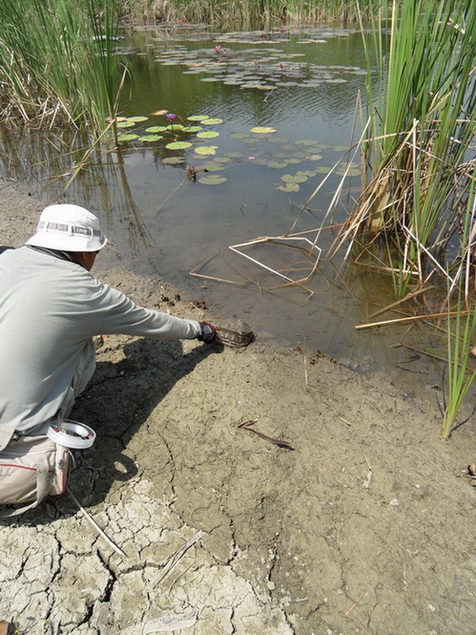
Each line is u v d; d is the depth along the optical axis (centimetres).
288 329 259
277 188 407
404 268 290
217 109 615
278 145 485
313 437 196
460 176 280
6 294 160
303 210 373
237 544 160
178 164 470
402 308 275
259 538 161
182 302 280
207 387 221
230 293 288
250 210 376
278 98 642
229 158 464
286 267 312
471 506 169
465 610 142
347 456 188
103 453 190
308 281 299
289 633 139
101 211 385
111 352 242
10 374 152
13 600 144
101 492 175
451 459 186
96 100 515
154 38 1142
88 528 163
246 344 246
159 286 295
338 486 176
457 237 332
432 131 277
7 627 138
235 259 321
